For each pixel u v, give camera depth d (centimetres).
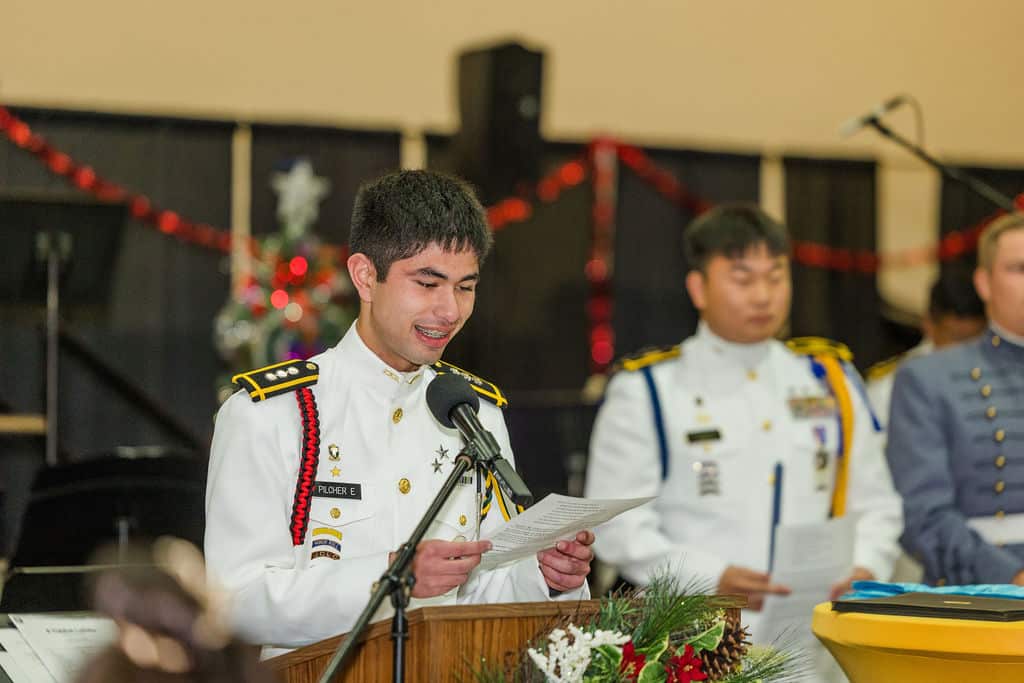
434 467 401
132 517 632
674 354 636
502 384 1249
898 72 1455
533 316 1272
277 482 380
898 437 630
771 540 610
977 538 594
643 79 1398
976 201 1416
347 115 1298
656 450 617
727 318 615
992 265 633
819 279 1366
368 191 389
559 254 1288
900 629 373
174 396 1162
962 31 1473
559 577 380
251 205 1181
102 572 189
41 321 998
